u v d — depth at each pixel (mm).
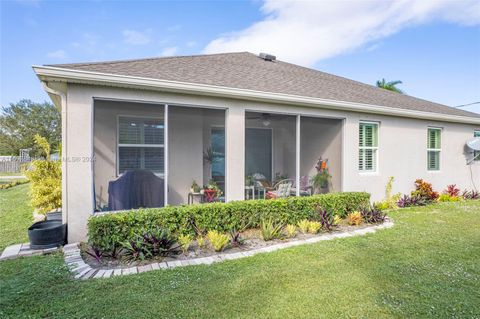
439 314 3188
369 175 9578
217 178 8859
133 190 6656
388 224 7207
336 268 4355
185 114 8188
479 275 4219
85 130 5637
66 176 5535
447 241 5832
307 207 6996
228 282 3824
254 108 7469
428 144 11484
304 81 9992
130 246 4691
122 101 6094
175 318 3012
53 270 4176
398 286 3824
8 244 5633
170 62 7934
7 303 3281
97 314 3074
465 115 12320
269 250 5152
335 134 9281
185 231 5613
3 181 18984
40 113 40281
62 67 5496
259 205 6445
